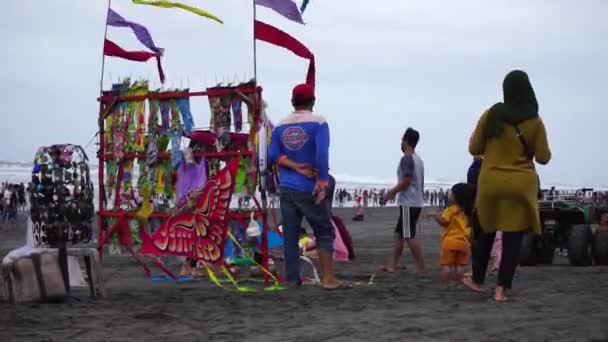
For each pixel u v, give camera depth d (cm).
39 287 754
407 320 619
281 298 791
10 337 561
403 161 1136
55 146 786
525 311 667
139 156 1052
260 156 1041
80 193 793
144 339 549
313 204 884
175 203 1025
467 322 605
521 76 749
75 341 544
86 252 804
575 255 1287
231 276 941
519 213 736
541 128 740
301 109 901
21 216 4831
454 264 882
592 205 1441
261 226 1024
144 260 1412
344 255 1293
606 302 729
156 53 1110
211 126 1014
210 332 577
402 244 1166
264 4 995
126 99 1065
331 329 581
